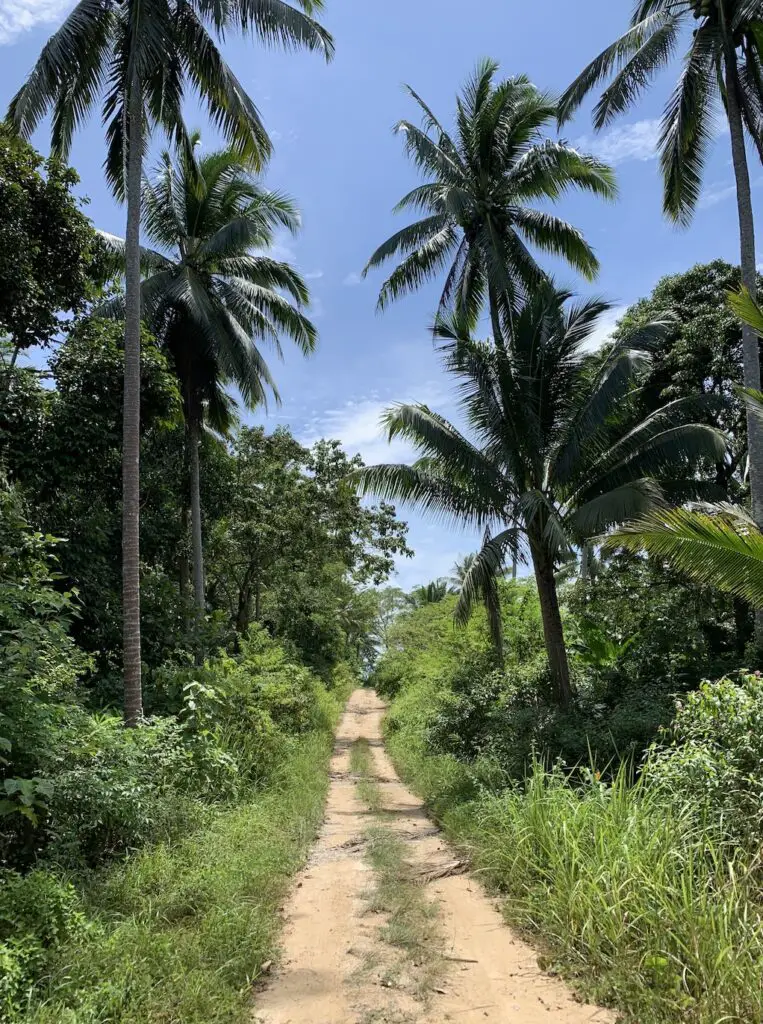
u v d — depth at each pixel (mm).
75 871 4746
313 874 5973
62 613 9570
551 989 3539
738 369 13148
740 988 3055
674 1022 3023
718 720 5453
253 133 10125
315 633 27484
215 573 22109
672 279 15133
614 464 11070
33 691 5547
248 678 11312
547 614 11477
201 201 14633
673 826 4488
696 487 11117
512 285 12703
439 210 13914
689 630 11555
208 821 6480
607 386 10508
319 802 9188
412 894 5168
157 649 11711
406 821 8477
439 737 12961
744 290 6184
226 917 4250
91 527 10281
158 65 9586
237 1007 3316
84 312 11406
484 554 10727
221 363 14672
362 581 27141
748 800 4664
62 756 5176
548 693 11742
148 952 3705
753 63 11164
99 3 9125
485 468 11273
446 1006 3381
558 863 4574
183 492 16578
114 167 10234
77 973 3398
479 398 11336
